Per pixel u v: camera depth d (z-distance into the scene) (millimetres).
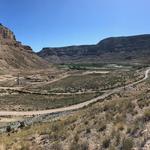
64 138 15586
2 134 25562
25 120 44812
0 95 91062
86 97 78125
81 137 14812
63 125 19453
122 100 22359
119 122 15016
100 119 17172
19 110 63188
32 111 61594
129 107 17891
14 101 78062
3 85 120562
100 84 112812
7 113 58938
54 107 65438
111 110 18859
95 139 13836
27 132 20578
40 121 34219
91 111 21891
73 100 75062
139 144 11633
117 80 116562
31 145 16156
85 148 13086
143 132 12672
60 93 97375
